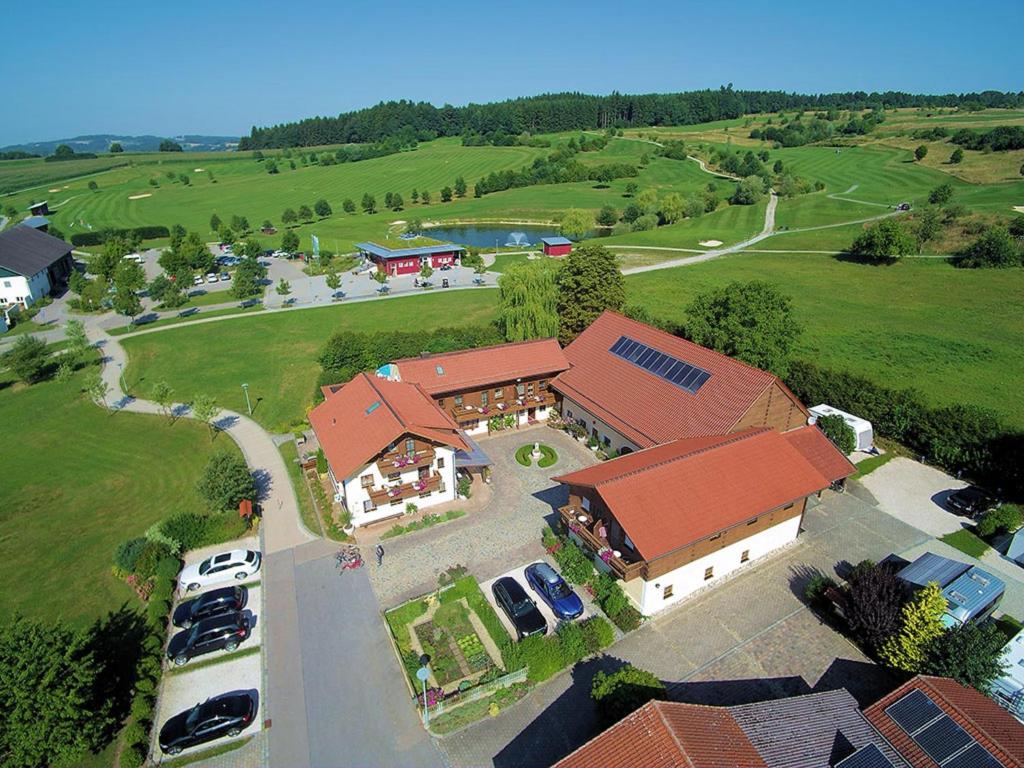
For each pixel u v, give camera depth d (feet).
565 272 227.20
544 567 115.75
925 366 220.43
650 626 106.32
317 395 199.11
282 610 110.83
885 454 162.61
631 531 103.71
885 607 97.50
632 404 157.48
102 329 288.92
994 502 137.08
